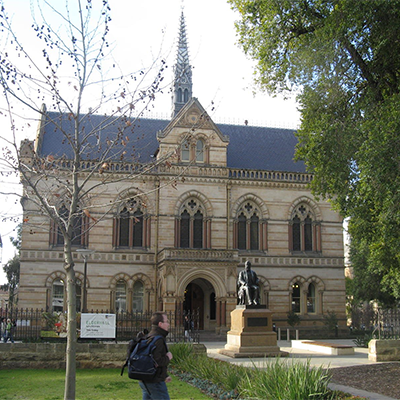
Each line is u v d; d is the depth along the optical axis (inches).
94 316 1086.4
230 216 2174.0
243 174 2219.5
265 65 1115.9
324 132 1027.3
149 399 474.0
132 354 455.5
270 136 2527.1
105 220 2069.4
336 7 916.0
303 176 2272.4
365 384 797.9
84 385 798.5
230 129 2507.4
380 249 1251.8
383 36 897.5
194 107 2169.0
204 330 2154.3
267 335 1253.1
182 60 2669.8
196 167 2149.4
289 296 2186.3
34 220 1999.3
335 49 946.7
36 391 740.0
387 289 2240.4
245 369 767.1
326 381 642.8
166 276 1915.6
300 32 1076.5
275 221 2226.9
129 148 2207.2
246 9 1111.0
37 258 2003.0
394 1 845.8
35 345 1009.5
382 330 1346.0
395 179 866.1
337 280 2252.7
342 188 1050.7
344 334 2213.3
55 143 2139.5
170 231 2105.1
